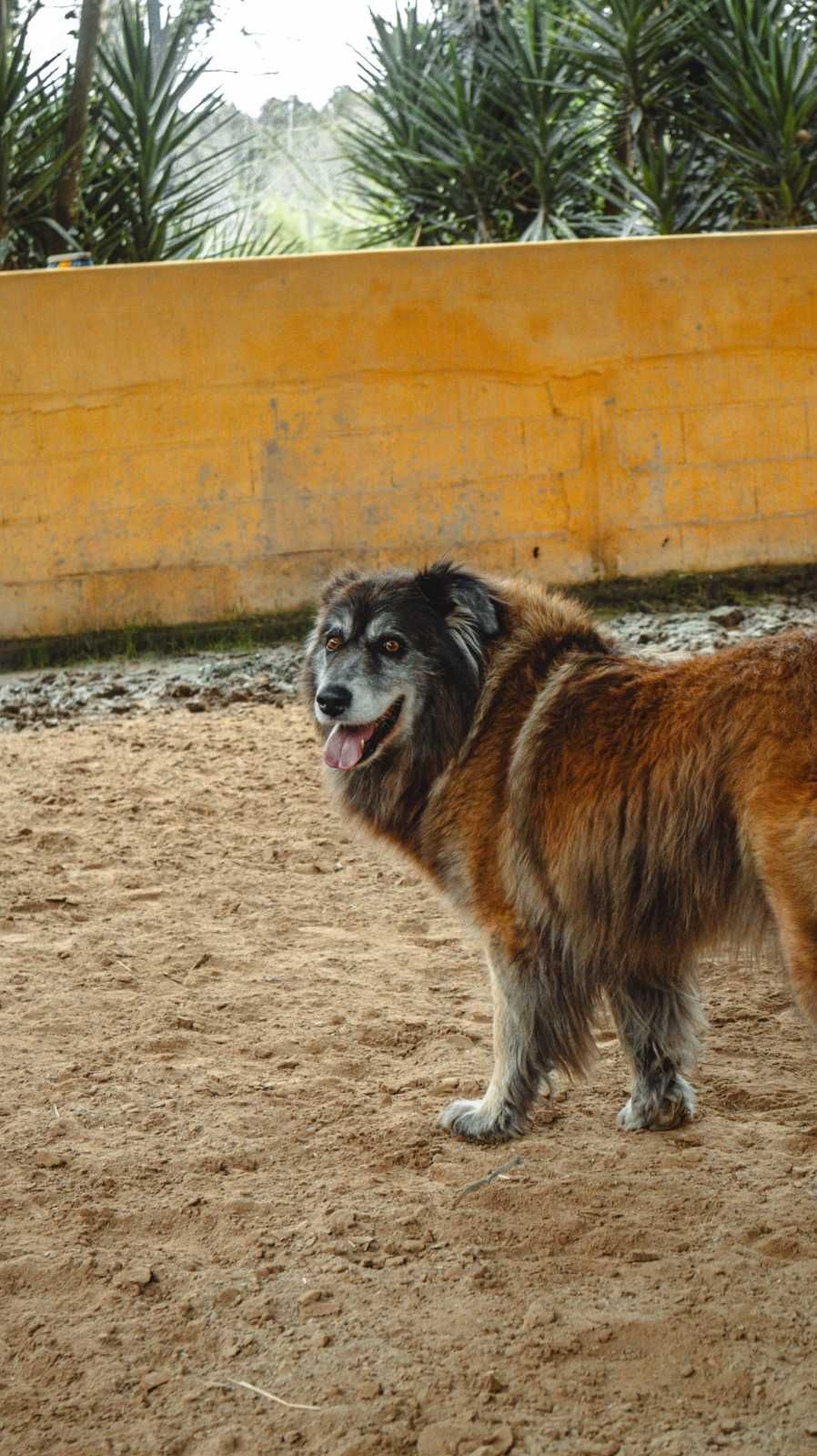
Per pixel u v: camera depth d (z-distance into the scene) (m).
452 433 10.77
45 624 10.50
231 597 10.71
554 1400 2.83
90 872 6.35
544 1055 3.99
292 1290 3.25
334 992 5.07
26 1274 3.34
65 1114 4.17
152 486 10.47
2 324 10.07
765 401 11.15
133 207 15.81
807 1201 3.56
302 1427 2.79
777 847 3.32
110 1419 2.84
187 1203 3.64
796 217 15.18
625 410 10.95
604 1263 3.32
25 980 5.20
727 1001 5.01
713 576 11.27
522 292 10.63
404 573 4.33
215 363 10.37
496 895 3.98
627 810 3.62
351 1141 4.00
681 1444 2.67
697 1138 3.98
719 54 15.12
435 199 16.56
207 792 7.41
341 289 10.41
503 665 4.10
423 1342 3.03
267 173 23.95
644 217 15.66
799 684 3.41
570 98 15.99
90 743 8.36
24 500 10.32
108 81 16.72
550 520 11.02
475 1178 3.77
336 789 4.49
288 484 10.63
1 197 14.62
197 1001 5.00
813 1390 2.81
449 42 16.67
